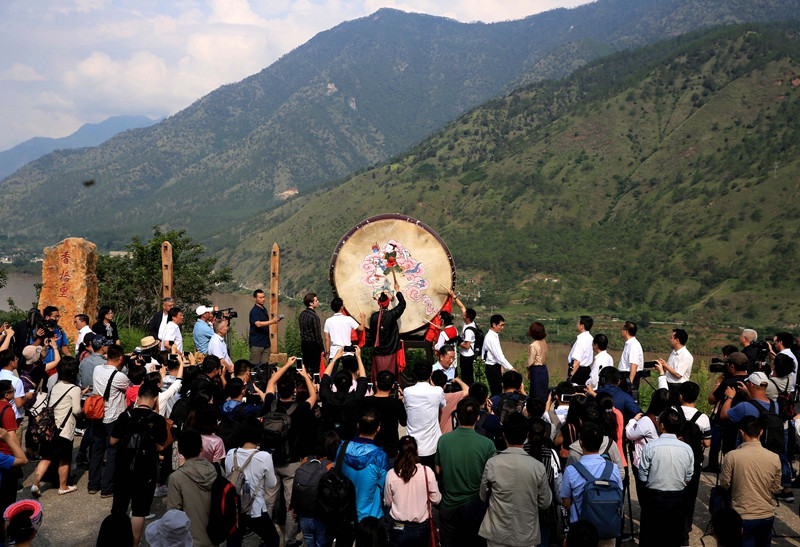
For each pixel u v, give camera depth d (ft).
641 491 25.23
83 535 28.19
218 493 22.29
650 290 604.08
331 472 23.09
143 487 26.14
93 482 32.81
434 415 27.66
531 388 38.47
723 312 521.24
